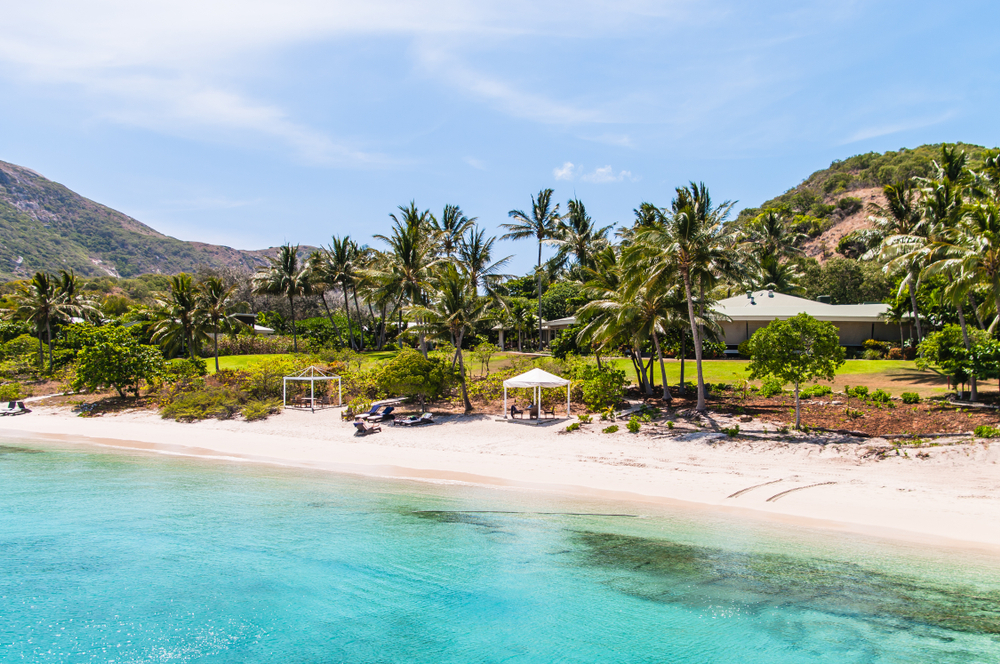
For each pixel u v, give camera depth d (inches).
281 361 1510.8
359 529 551.5
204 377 1547.7
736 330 1807.3
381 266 2005.4
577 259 2578.7
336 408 1284.4
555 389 1230.9
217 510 613.3
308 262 2541.8
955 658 322.7
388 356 2114.9
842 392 1152.8
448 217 2266.2
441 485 715.4
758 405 1080.2
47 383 1814.7
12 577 455.5
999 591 398.6
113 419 1274.6
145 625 384.5
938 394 1061.1
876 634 350.3
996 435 721.0
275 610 404.2
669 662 330.6
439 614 396.5
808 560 455.8
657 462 776.9
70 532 550.3
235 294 3051.2
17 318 2437.3
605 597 409.4
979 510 547.5
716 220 991.6
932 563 442.9
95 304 2559.1
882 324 1814.7
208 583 445.4
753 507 595.8
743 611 383.2
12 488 708.7
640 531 534.6
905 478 647.1
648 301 1155.9
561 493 669.9
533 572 449.1
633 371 1567.4
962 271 1039.0
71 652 351.9
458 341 1242.0
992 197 1397.6
